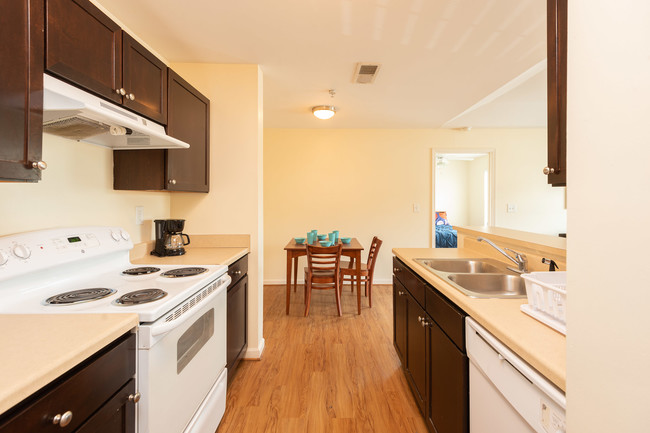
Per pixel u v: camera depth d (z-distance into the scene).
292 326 2.93
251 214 2.32
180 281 1.35
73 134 1.36
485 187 7.38
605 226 0.44
